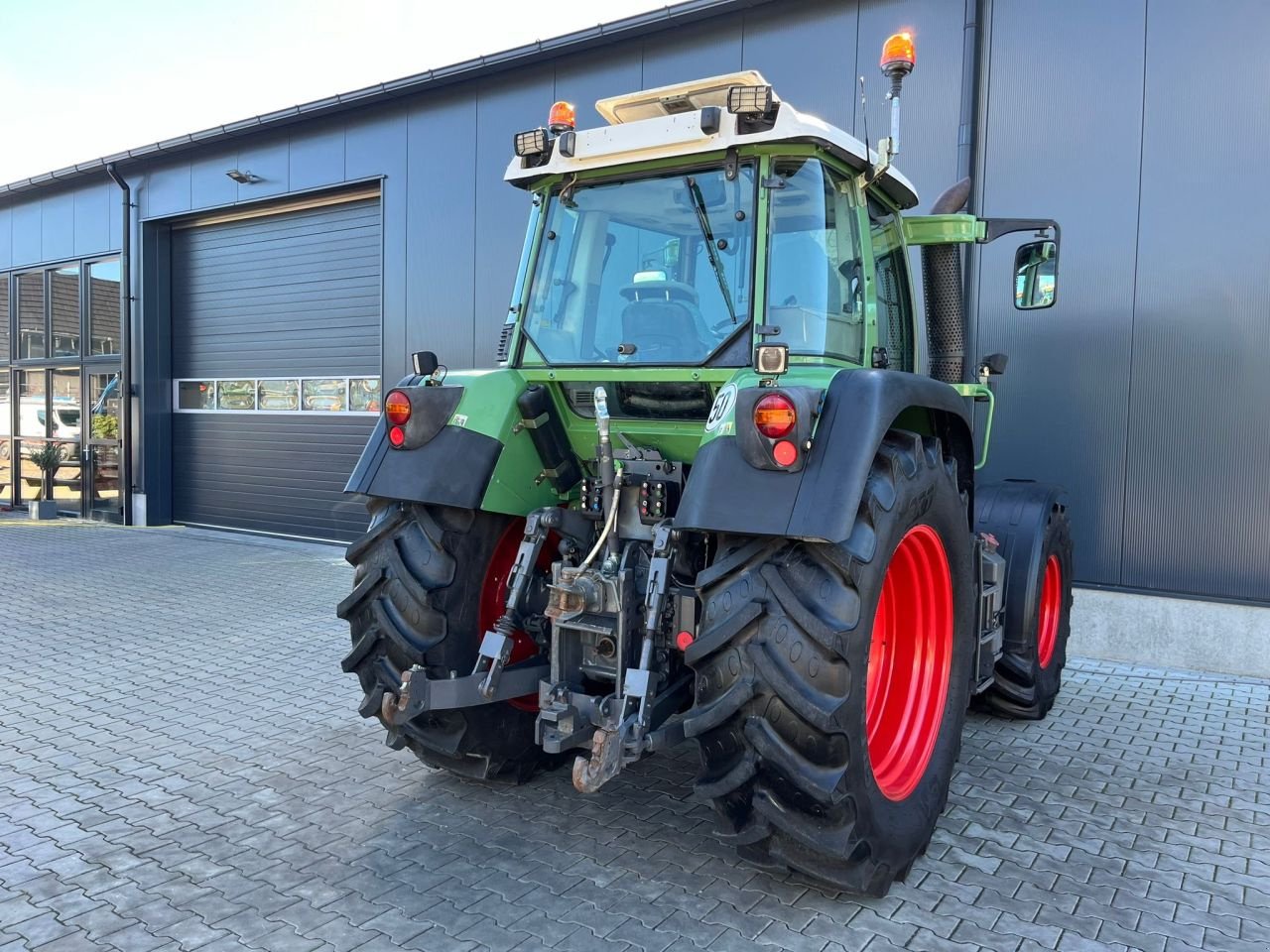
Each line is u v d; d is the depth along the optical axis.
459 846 3.23
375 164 9.61
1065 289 6.11
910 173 6.61
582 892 2.91
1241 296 5.60
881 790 2.89
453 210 9.06
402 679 3.09
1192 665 5.80
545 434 3.45
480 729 3.44
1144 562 5.93
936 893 2.94
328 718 4.64
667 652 3.07
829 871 2.71
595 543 3.29
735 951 2.58
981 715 4.87
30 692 5.04
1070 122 6.07
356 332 10.33
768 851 2.77
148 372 12.18
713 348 3.12
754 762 2.64
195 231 11.95
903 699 3.32
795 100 7.05
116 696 4.98
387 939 2.63
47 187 13.33
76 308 13.43
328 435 10.66
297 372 10.92
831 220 3.16
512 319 3.61
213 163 11.11
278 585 8.29
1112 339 5.98
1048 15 6.12
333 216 10.45
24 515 14.23
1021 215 6.24
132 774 3.88
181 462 12.38
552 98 8.34
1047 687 4.76
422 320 9.35
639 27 7.54
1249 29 5.54
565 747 3.00
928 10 6.48
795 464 2.57
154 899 2.85
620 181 3.37
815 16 6.93
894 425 3.24
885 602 3.31
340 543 10.62
